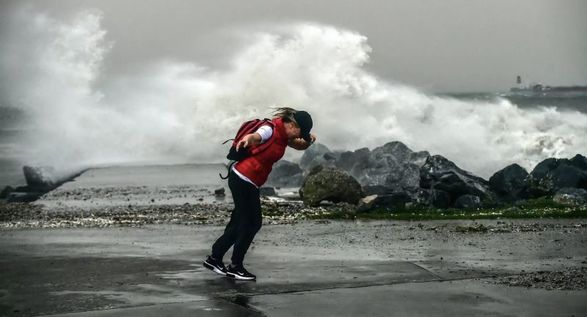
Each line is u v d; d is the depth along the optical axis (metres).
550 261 7.41
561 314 5.20
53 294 5.88
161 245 8.74
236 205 6.61
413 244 8.69
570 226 10.33
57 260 7.55
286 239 9.25
